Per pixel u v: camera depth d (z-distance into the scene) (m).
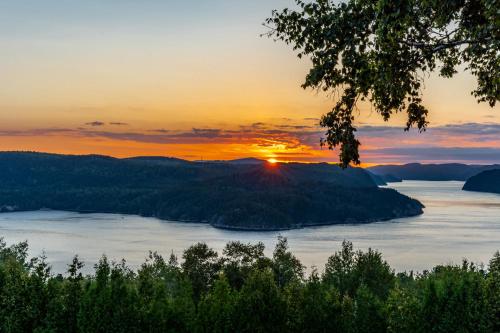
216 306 25.19
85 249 196.12
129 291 25.14
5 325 24.16
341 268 48.28
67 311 24.45
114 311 24.27
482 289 23.69
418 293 26.58
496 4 8.83
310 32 11.67
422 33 11.18
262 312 25.11
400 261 174.12
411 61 11.38
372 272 47.03
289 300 26.11
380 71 10.96
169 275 47.06
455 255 185.25
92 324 23.94
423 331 23.58
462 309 23.14
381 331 24.94
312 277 27.11
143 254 186.00
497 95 11.66
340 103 11.96
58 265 162.38
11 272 26.39
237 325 25.03
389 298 24.88
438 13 10.42
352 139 11.98
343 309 25.89
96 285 24.75
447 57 12.66
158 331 24.59
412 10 10.12
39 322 24.56
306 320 25.56
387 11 10.20
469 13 10.51
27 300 24.50
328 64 11.53
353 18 11.17
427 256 183.62
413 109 12.41
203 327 25.11
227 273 64.81
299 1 11.77
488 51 10.77
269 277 26.12
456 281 24.08
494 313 23.34
